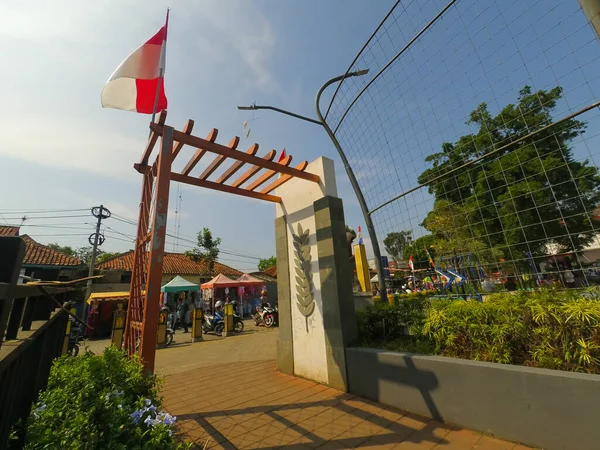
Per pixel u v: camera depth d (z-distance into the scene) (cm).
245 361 647
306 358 475
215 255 1775
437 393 304
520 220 305
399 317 425
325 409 353
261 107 533
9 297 86
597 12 143
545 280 300
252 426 324
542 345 267
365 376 376
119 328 863
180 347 909
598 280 268
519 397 248
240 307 1853
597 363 232
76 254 2841
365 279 685
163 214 337
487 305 310
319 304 459
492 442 254
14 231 1538
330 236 450
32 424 173
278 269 559
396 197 436
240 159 408
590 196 264
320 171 486
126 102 436
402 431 290
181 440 296
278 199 567
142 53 419
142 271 407
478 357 301
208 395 431
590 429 211
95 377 258
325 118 555
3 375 107
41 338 171
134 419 186
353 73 476
